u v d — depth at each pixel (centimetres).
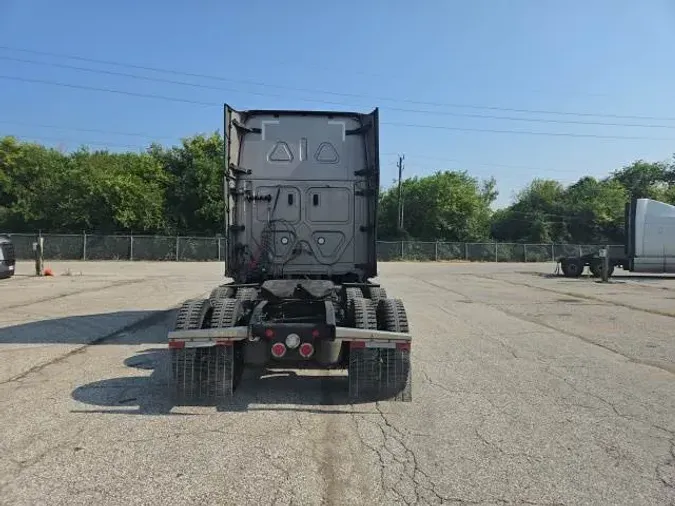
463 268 3766
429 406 590
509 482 410
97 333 1012
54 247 4228
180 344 577
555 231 6144
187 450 460
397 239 5766
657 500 385
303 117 909
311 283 732
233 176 884
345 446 475
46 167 5341
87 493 381
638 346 948
